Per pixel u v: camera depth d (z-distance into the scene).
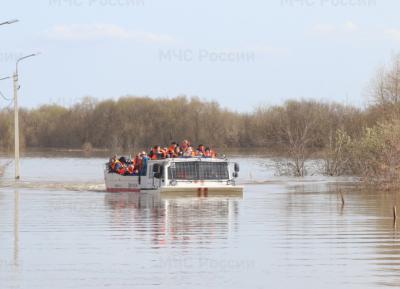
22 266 50.59
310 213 80.94
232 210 84.75
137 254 54.97
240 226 70.19
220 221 74.12
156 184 107.25
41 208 88.00
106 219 76.12
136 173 114.00
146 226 70.44
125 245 59.00
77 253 55.38
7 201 98.12
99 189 122.75
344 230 66.88
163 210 85.19
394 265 50.62
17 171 149.38
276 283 45.81
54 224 72.19
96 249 57.12
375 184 114.69
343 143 153.12
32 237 63.38
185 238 62.62
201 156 110.38
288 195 106.25
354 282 45.88
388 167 113.62
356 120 169.88
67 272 48.75
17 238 62.81
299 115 172.25
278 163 162.50
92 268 49.97
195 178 106.25
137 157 114.56
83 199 101.25
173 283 45.88
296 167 156.38
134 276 47.66
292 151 156.75
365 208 85.94
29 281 46.22
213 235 64.31
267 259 52.91
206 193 105.31
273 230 67.25
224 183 107.12
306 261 52.12
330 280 46.44
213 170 107.31
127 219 76.12
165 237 63.25
